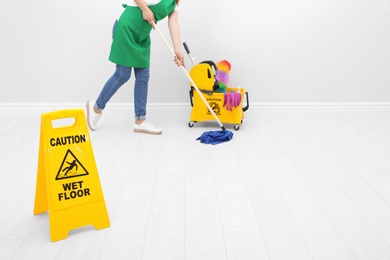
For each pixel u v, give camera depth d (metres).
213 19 2.97
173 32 2.65
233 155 2.49
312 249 1.64
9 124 3.02
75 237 1.72
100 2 2.93
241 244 1.67
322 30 3.02
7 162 2.41
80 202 1.73
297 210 1.91
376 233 1.75
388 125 3.02
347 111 3.19
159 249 1.64
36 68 3.07
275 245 1.67
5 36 2.99
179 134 2.83
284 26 3.00
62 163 1.70
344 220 1.84
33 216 1.87
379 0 2.95
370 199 2.02
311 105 3.18
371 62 3.09
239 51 3.05
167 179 2.20
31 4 2.93
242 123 3.05
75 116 1.74
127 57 2.62
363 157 2.48
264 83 3.13
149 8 2.54
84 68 3.08
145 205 1.95
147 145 2.64
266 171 2.29
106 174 2.25
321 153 2.54
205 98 2.86
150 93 3.13
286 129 2.94
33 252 1.63
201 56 3.06
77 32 2.99
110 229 1.77
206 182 2.16
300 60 3.08
